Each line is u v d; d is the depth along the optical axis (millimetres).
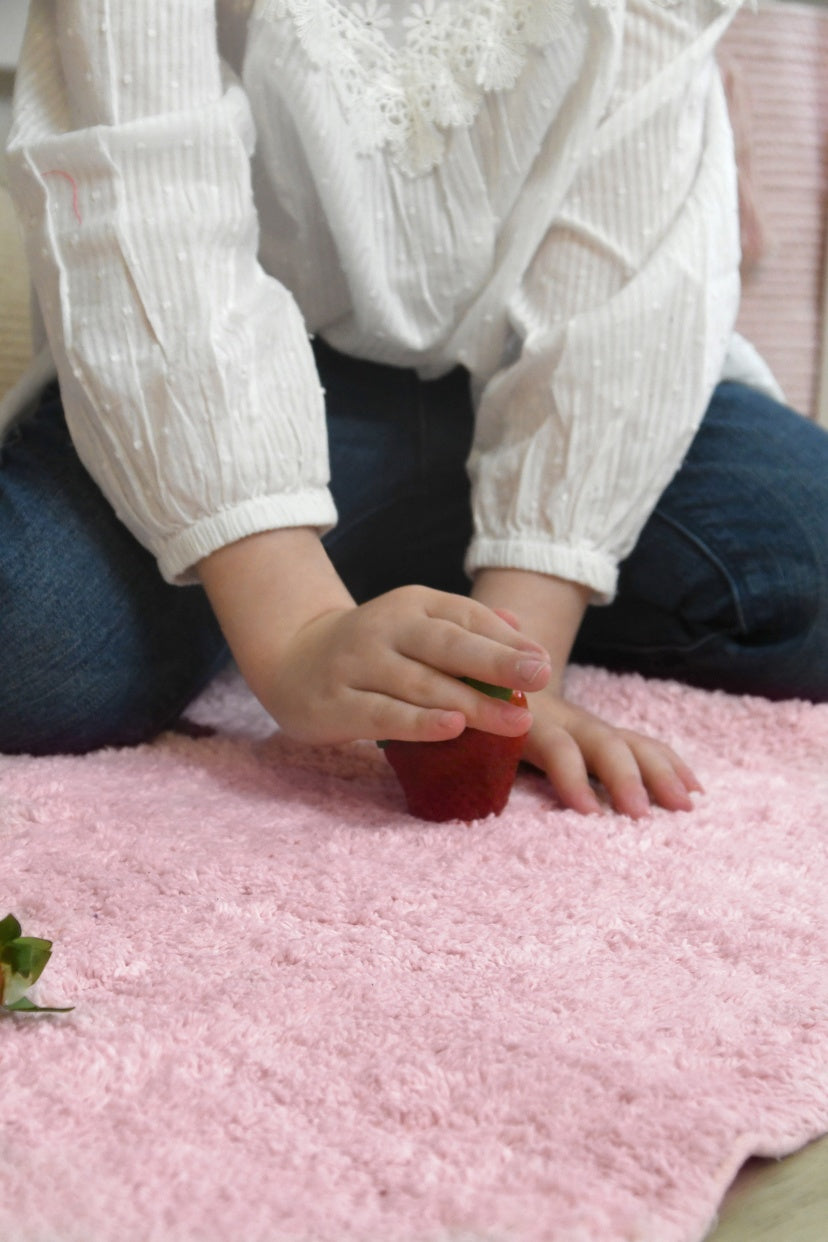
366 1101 815
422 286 1146
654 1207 745
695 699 1144
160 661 1102
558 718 1048
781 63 1688
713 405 1223
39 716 1077
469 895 926
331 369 1212
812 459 1182
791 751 1102
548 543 1079
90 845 958
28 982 835
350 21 1101
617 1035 841
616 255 1103
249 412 1033
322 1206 739
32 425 1148
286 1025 845
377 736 982
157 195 1043
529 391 1103
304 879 936
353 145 1104
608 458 1080
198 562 1044
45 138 1050
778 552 1154
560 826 989
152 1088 817
